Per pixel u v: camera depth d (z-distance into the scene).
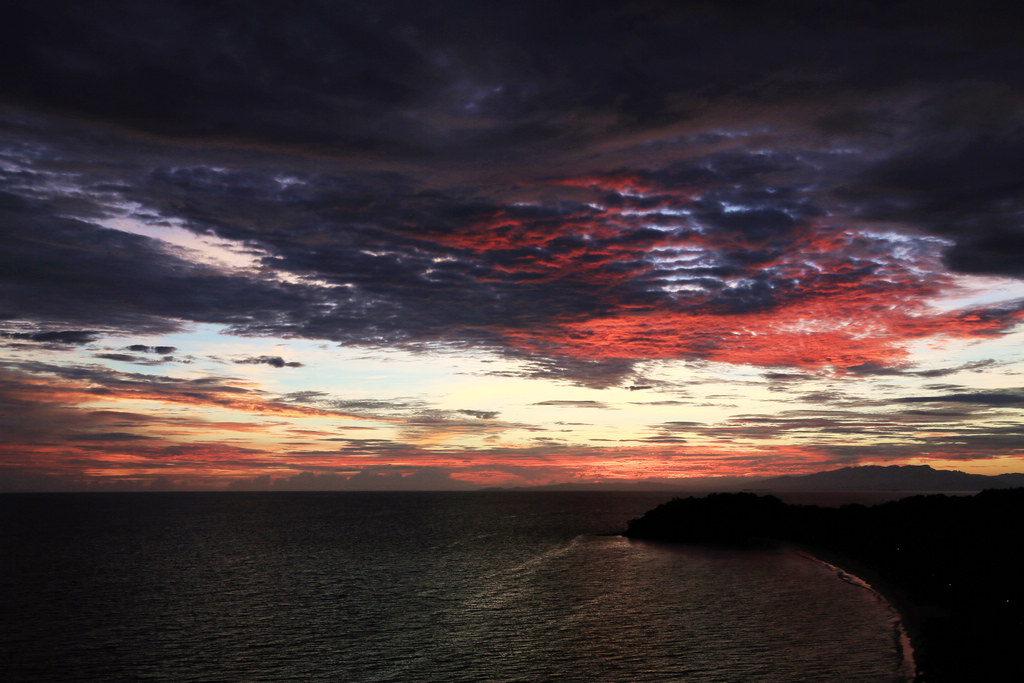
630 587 73.88
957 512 91.62
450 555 106.31
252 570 88.94
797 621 53.41
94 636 51.97
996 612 49.53
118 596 69.56
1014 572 58.47
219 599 67.81
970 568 64.25
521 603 65.00
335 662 44.53
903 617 52.47
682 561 97.00
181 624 56.16
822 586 71.31
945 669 37.72
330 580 80.38
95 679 41.25
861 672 38.56
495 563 96.31
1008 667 37.03
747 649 45.06
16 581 79.00
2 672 42.66
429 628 54.25
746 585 73.44
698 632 50.81
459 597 68.62
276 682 40.47
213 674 42.06
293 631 53.50
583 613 59.56
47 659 45.50
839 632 48.78
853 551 95.00
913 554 79.44
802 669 39.84
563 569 89.25
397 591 72.50
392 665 43.62
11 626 55.47
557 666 42.72
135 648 48.34
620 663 42.94
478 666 43.16
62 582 78.50
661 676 39.91
